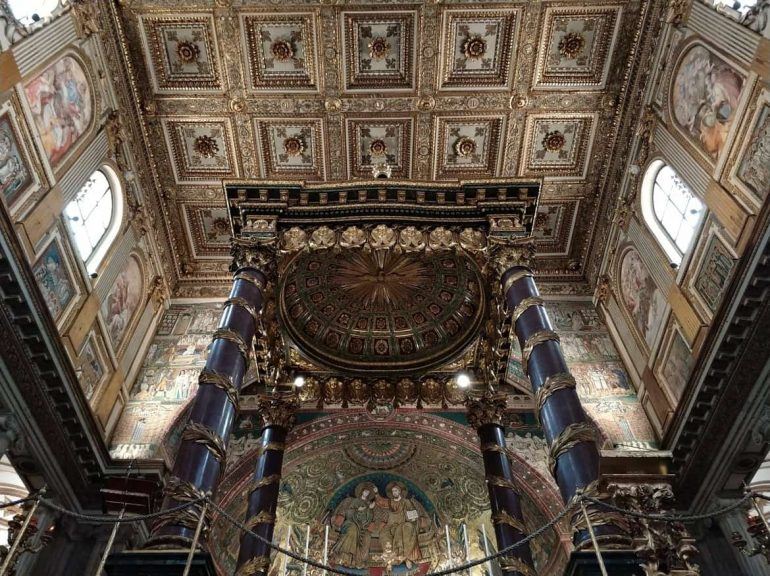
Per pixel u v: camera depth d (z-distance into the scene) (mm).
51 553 10789
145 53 13383
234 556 15055
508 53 13578
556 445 7273
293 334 12734
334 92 14172
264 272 10453
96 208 13188
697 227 11484
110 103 13133
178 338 15820
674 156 12250
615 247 15414
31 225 10156
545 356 8500
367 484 17422
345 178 15820
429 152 15336
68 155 11453
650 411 13406
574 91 14094
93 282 12562
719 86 10641
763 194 9469
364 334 13352
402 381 12797
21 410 9906
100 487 11656
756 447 9945
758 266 8766
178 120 14625
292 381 12625
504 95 14211
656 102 12977
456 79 13984
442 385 12719
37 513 10805
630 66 13508
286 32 13266
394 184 11359
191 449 7148
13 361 9523
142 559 5492
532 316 9281
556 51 13555
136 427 13453
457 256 12484
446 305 13141
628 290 14734
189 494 6574
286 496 16469
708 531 10539
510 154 15305
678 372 12180
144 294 15320
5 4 9555
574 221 16672
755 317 9109
